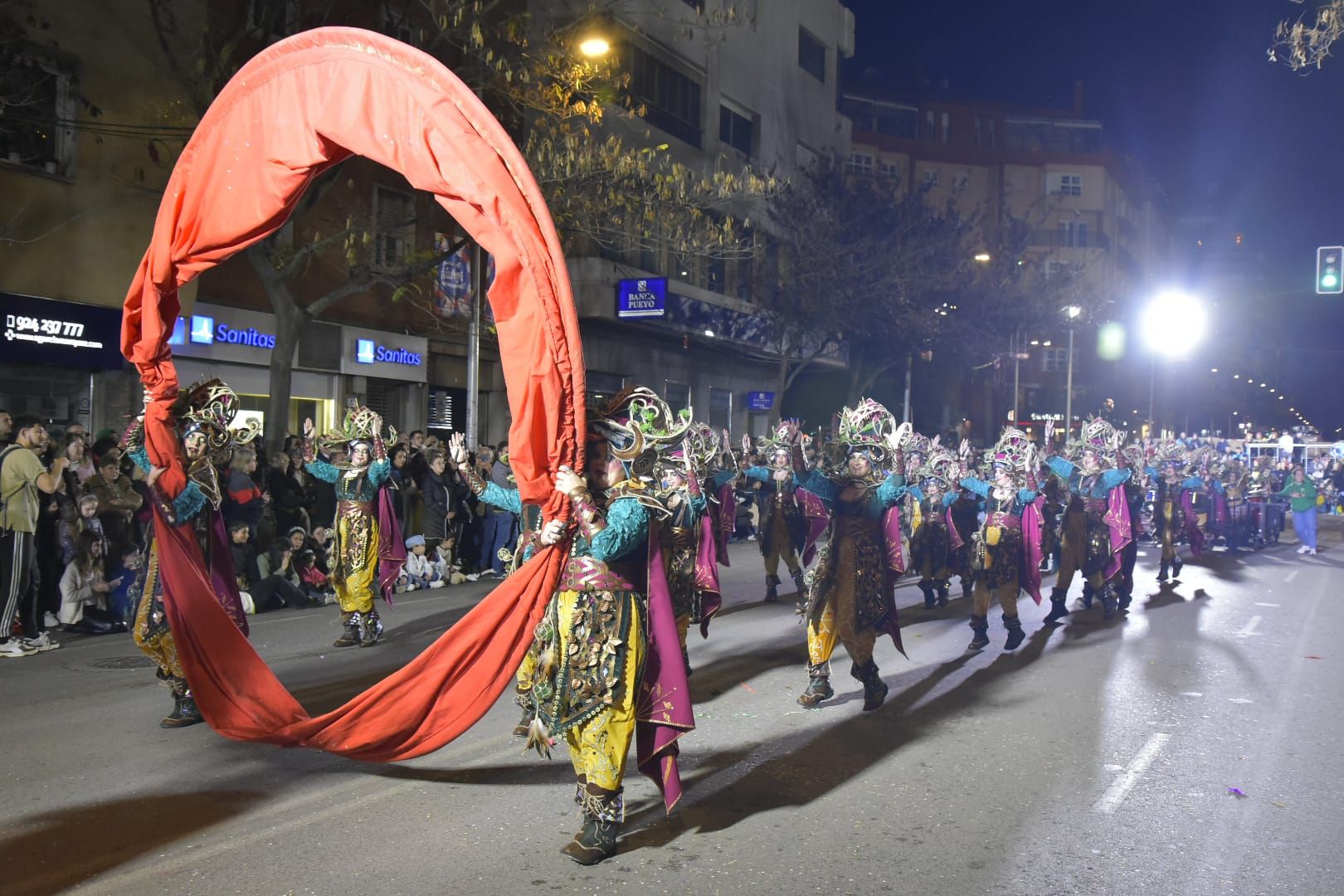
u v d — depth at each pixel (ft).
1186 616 39.40
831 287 97.66
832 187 105.29
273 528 38.32
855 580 23.26
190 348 53.26
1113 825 16.70
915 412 154.10
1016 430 31.96
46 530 31.71
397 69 14.66
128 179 50.90
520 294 14.03
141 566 21.45
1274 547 78.28
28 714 22.09
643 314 79.97
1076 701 25.07
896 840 15.90
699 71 96.32
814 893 13.92
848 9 128.57
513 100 54.19
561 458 14.43
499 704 23.58
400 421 70.03
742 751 20.43
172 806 16.66
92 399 49.96
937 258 115.14
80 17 48.34
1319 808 17.71
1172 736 22.04
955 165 208.03
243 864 14.39
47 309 47.03
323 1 55.11
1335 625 37.91
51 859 14.43
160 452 19.51
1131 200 248.73
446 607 37.32
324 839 15.43
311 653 28.78
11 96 44.29
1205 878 14.73
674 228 80.28
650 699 15.20
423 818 16.38
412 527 45.37
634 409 15.39
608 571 14.93
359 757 17.01
